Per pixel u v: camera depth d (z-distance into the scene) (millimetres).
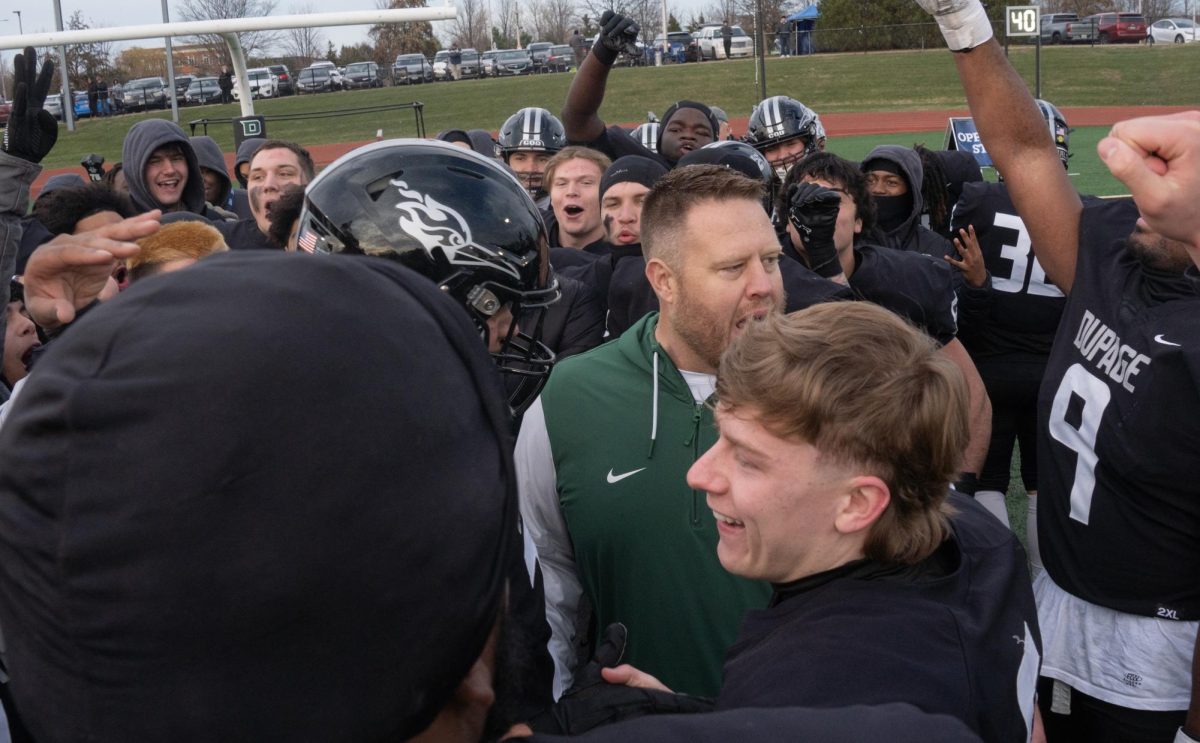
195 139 6000
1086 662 2225
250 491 544
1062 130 5020
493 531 631
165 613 539
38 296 1679
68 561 543
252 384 554
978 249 3613
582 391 2023
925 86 32000
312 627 557
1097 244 2215
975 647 1143
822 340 1210
